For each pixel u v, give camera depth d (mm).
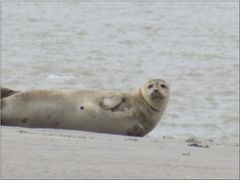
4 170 29969
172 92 104188
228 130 79875
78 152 35719
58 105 53250
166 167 32094
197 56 165375
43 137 41906
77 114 53281
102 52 170875
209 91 106562
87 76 123125
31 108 53094
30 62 142875
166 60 155375
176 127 79438
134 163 33000
